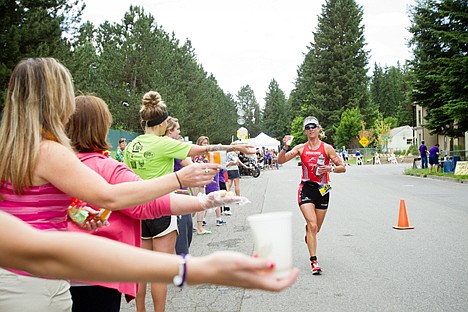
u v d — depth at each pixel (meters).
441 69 25.47
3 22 12.17
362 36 77.19
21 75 2.10
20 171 1.99
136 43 30.88
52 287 1.97
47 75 2.13
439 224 10.30
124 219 2.97
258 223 1.28
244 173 33.03
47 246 1.24
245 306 5.24
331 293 5.59
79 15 14.95
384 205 14.06
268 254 1.26
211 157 4.72
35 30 12.44
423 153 34.44
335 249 8.01
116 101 29.34
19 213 2.02
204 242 8.95
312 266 6.50
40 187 2.04
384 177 28.89
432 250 7.68
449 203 14.34
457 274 6.20
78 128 3.05
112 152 15.72
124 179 2.95
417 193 17.84
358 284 5.92
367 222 10.81
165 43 36.47
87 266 1.25
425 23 29.34
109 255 1.26
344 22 76.88
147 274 1.25
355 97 74.75
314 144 6.69
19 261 1.25
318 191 6.71
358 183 23.75
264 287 1.22
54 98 2.13
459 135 31.08
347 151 68.12
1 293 1.89
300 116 92.06
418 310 4.88
